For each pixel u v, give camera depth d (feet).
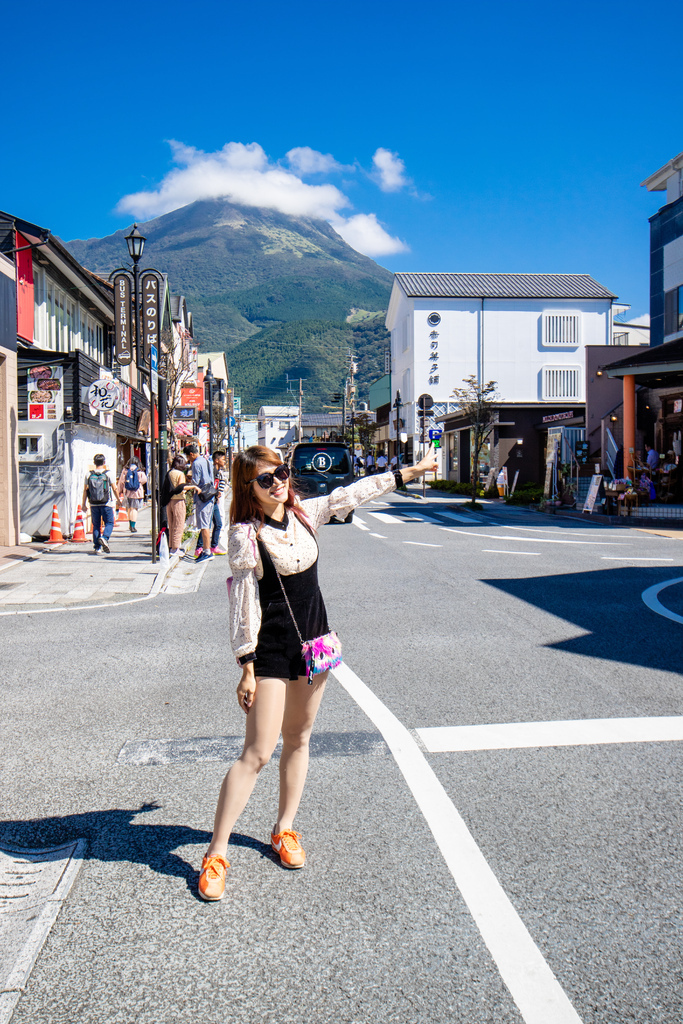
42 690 18.24
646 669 19.04
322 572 36.11
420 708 16.25
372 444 219.41
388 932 8.57
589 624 24.06
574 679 18.26
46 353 55.01
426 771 12.92
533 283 166.30
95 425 61.46
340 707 16.38
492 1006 7.40
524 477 113.39
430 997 7.52
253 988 7.69
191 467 44.91
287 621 9.60
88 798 12.16
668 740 14.23
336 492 10.24
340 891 9.41
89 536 58.08
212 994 7.61
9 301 46.62
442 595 29.53
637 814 11.31
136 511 61.00
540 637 22.56
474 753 13.70
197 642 23.22
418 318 158.61
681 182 82.99
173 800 12.05
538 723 15.23
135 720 15.96
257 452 9.54
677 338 77.00
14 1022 7.25
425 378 159.12
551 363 160.56
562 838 10.63
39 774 13.14
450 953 8.19
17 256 56.54
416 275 168.14
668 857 10.12
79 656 21.62
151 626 25.71
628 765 13.09
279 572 9.56
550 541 48.21
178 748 14.30
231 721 15.83
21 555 43.55
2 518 47.11
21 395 55.01
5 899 9.45
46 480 55.26
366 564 38.50
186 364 106.11
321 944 8.38
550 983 7.72
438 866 9.95
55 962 8.13
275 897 9.30
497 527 59.21
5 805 11.93
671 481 71.51
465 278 167.63
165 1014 7.34
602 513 66.64
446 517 70.03
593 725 15.07
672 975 7.83
